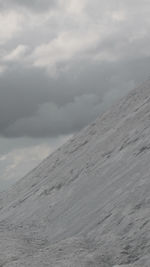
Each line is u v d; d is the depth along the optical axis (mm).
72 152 72250
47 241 32656
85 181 47094
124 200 30000
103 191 37344
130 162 39406
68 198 45188
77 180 50875
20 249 27141
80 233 29938
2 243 29547
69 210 39719
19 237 34406
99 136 67625
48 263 22109
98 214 31594
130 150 43844
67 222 35844
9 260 23969
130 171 36406
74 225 33375
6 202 72062
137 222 24922
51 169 71562
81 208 37375
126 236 23984
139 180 31734
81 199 40812
